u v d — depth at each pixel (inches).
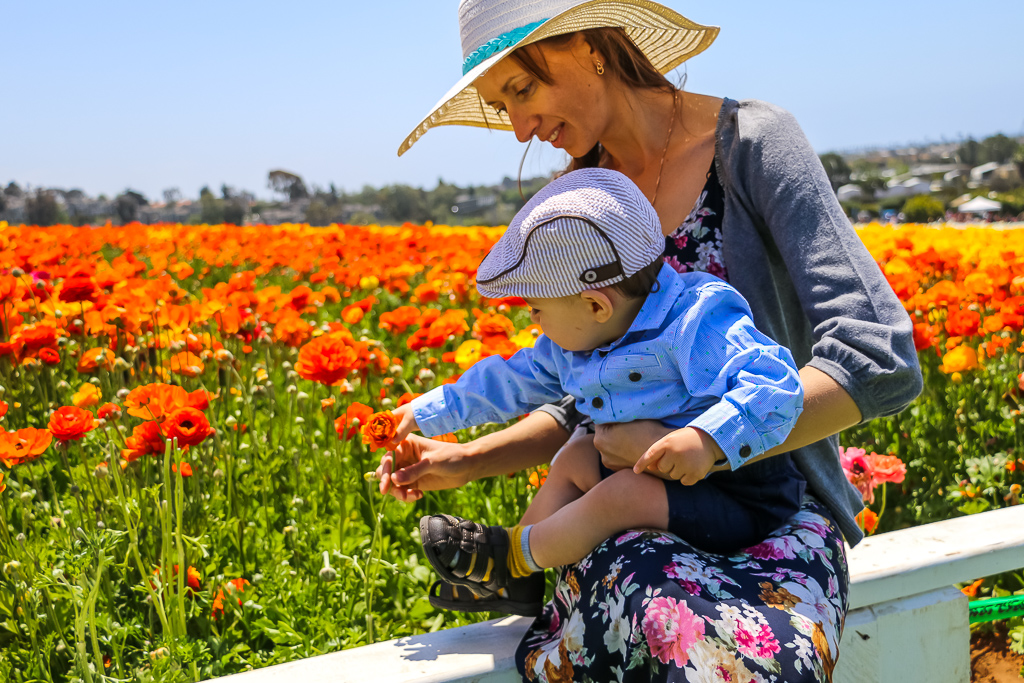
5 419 115.4
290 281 294.0
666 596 47.8
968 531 80.6
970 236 251.9
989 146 4510.3
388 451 66.4
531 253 54.5
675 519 53.8
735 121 64.8
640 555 50.9
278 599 85.3
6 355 115.1
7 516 90.0
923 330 130.9
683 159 67.4
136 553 79.2
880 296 55.2
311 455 110.7
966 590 101.0
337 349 111.0
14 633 79.4
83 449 103.7
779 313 63.0
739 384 51.4
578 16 64.9
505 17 66.7
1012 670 90.6
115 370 119.2
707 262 63.7
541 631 61.7
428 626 87.7
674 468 49.5
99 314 126.8
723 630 46.1
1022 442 123.3
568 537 55.7
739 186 62.9
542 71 64.5
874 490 121.7
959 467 124.5
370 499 93.3
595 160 78.3
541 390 65.9
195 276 314.5
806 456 61.9
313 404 133.3
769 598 49.1
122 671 74.9
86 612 72.4
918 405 136.9
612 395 57.4
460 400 66.5
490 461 66.4
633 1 67.5
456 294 205.0
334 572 84.6
